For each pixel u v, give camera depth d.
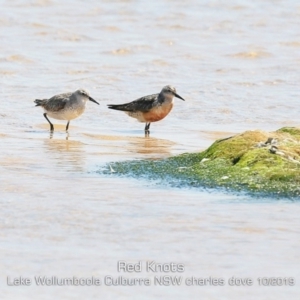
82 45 37.00
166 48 36.69
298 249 13.95
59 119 25.14
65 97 24.91
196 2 46.12
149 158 20.72
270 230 14.82
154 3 45.66
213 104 27.98
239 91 29.64
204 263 13.37
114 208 16.12
